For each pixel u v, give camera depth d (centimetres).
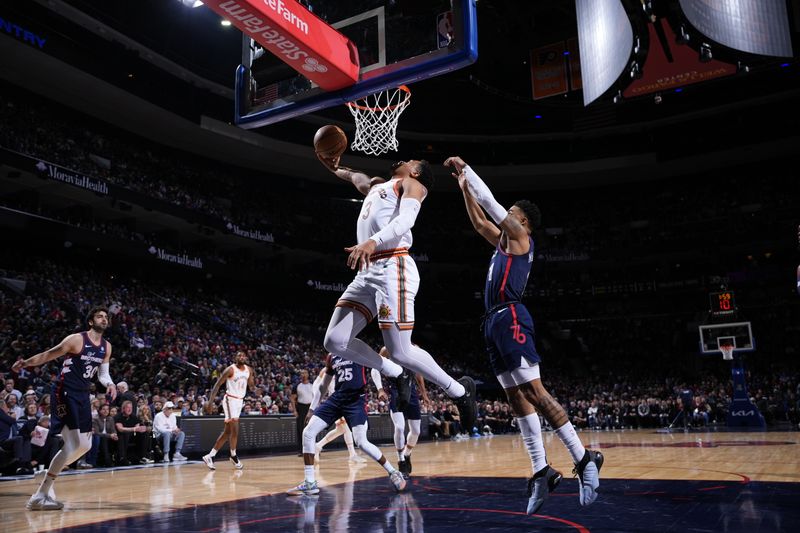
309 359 2445
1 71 2173
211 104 2705
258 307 2953
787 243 2989
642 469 688
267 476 781
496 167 3459
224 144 2858
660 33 1445
